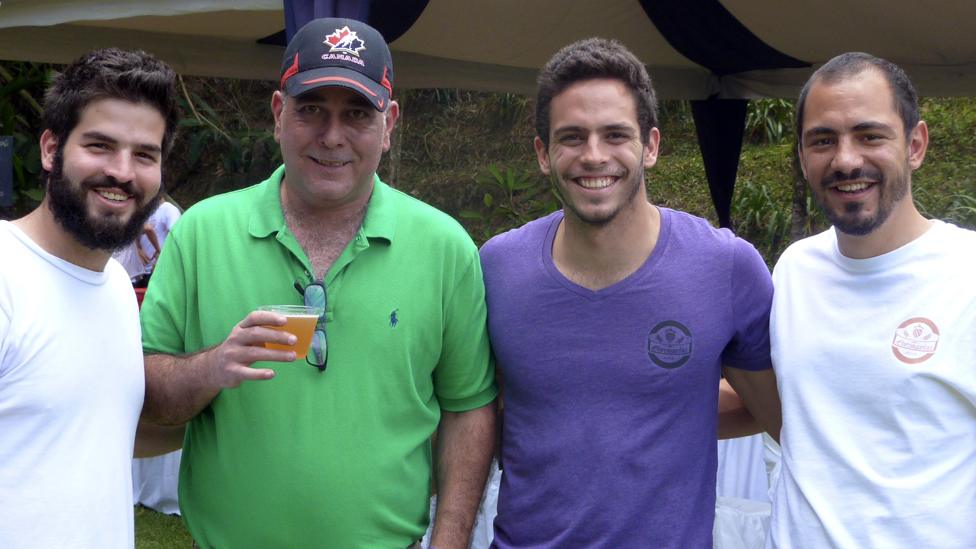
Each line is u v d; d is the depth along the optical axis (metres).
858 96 1.90
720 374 2.18
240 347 1.81
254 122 10.45
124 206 1.70
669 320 2.05
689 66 6.56
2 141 4.59
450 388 2.23
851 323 1.94
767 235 8.65
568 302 2.10
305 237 2.11
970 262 1.85
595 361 2.06
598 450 2.03
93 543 1.65
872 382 1.88
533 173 9.83
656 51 6.22
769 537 2.05
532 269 2.16
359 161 2.03
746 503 3.22
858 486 1.86
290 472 1.98
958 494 1.79
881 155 1.89
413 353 2.10
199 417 2.11
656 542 2.01
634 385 2.05
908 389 1.84
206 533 2.06
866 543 1.83
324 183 2.00
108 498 1.69
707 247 2.13
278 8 4.08
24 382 1.59
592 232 2.07
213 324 2.04
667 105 10.43
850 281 1.96
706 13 5.52
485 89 6.48
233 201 2.14
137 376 1.82
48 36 5.10
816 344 1.97
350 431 2.01
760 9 5.28
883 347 1.88
